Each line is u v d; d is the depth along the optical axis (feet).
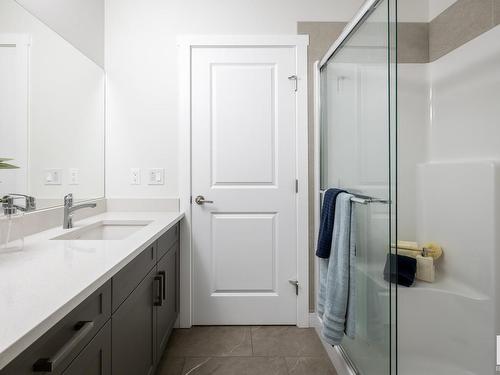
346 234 5.11
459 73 6.36
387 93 3.99
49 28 5.27
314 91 7.47
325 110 6.97
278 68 7.49
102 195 7.27
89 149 6.64
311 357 6.29
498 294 5.29
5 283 2.62
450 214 6.32
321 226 5.92
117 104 7.39
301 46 7.44
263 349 6.56
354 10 7.46
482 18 5.80
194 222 7.50
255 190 7.52
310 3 7.45
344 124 5.70
